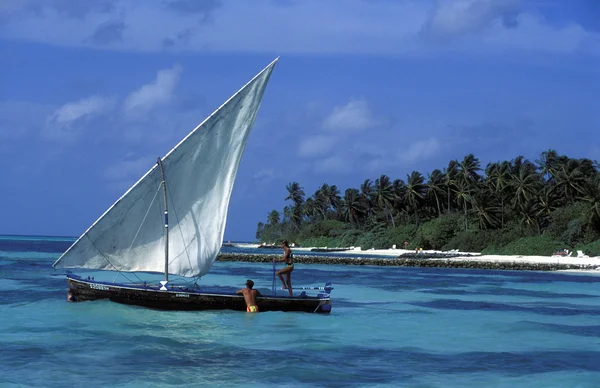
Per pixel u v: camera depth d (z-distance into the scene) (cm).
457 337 2381
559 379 1719
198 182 2606
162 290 2608
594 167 11788
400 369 1803
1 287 3778
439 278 6044
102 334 2177
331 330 2433
